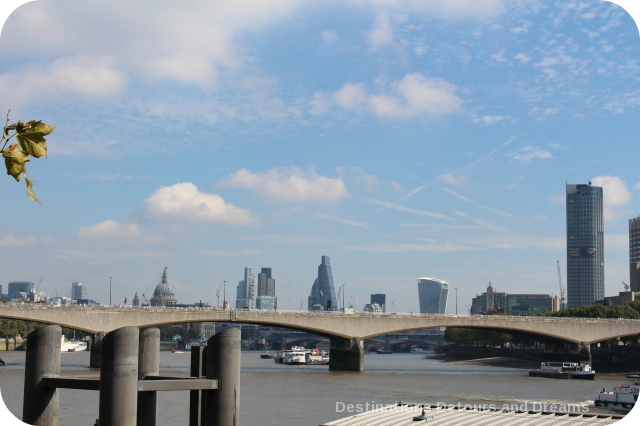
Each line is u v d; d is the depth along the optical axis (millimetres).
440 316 199875
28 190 10531
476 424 51125
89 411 85688
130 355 32562
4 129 10547
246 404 99438
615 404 100875
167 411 86688
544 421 52156
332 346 196250
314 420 83750
